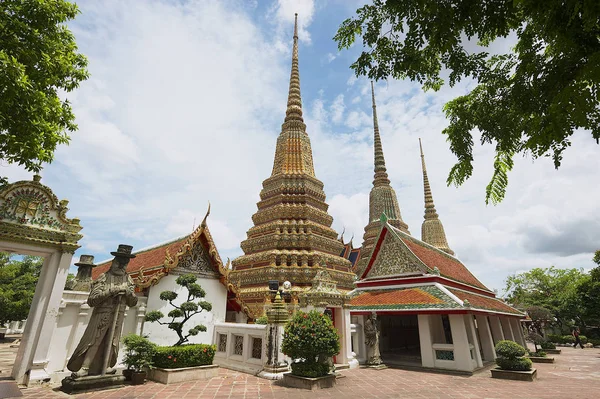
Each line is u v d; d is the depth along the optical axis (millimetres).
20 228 11258
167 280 15188
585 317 40375
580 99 3467
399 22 4758
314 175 33031
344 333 15867
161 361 11938
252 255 26219
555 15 3289
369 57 5188
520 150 5496
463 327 15820
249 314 17625
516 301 49875
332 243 27609
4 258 29672
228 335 15477
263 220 28938
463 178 5684
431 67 5328
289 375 11570
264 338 13555
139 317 13859
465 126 5523
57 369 11273
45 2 9008
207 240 16859
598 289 37250
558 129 3730
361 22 5031
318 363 11875
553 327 47531
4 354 18453
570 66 3836
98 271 21750
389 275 21047
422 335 16938
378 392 10766
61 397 9344
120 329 11156
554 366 19156
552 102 3744
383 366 16281
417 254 20984
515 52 4984
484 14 3891
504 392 11047
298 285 24078
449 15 3945
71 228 12352
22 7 8742
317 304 14820
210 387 10984
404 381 12867
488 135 5398
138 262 18906
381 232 22094
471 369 15148
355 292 21688
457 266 26453
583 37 3400
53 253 12031
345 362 15609
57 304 11508
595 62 3299
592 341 37688
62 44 9984
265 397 9758
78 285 12664
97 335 10609
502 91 5156
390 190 43594
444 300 16656
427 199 53469
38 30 9102
